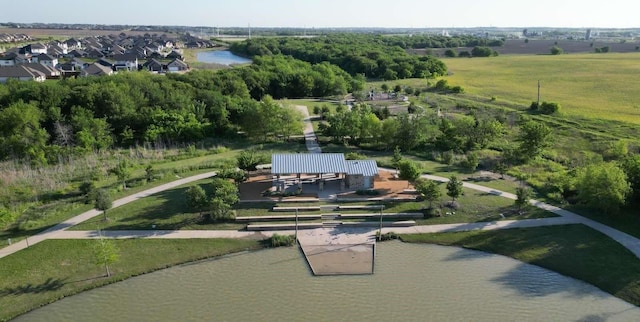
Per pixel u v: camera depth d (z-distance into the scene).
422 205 38.84
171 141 60.03
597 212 37.31
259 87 97.19
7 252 30.81
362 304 26.25
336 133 58.97
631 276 28.89
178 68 131.38
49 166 49.81
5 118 57.28
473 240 33.75
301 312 25.48
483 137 56.84
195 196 35.72
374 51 149.88
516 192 38.56
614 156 53.56
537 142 50.56
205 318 24.94
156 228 34.50
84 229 34.12
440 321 24.92
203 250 31.80
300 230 35.00
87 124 60.31
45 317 25.11
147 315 25.20
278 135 63.44
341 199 39.44
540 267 30.42
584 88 100.00
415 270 29.91
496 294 27.42
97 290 27.47
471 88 104.38
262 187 42.22
